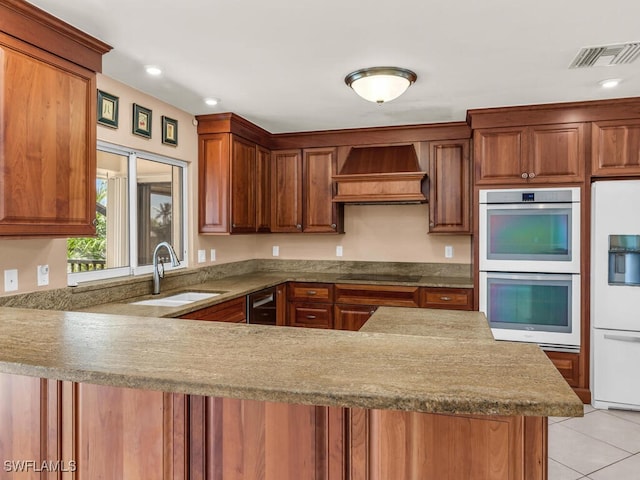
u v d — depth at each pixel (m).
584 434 2.82
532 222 3.38
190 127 3.60
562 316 3.34
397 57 2.41
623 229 3.16
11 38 1.79
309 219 4.34
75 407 1.17
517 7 1.86
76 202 2.10
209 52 2.35
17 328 1.48
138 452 1.13
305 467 1.04
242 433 1.08
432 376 0.99
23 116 1.84
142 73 2.66
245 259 4.62
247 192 3.92
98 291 2.65
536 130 3.37
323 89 2.97
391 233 4.49
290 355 1.15
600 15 1.93
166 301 3.02
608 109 3.23
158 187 3.34
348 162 4.13
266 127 4.09
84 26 2.04
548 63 2.49
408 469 0.98
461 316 2.22
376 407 0.88
